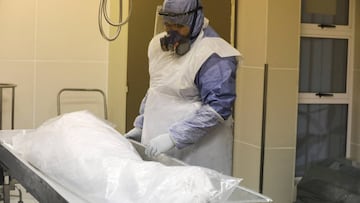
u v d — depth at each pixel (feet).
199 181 4.71
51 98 14.28
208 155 8.23
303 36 12.88
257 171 12.49
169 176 4.79
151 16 15.67
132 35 15.61
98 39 14.58
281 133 12.49
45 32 14.05
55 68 14.25
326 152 13.47
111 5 14.25
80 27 14.38
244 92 12.91
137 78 15.74
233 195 4.91
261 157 12.32
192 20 7.83
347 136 13.58
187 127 7.52
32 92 14.08
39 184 5.72
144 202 4.63
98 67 14.69
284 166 12.59
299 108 13.11
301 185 12.22
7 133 8.01
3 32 13.62
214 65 7.65
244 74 12.87
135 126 9.06
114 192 4.84
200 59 7.70
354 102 13.50
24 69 13.94
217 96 7.57
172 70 8.16
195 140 7.68
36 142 6.47
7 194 8.04
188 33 7.91
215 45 7.82
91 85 14.67
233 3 13.03
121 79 13.92
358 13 13.32
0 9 13.53
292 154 12.64
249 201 4.74
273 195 12.56
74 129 6.32
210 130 8.07
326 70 13.26
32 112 14.12
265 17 12.09
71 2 14.23
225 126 8.34
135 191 4.76
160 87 8.34
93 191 5.02
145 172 4.92
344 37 13.29
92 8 14.43
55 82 14.28
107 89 14.80
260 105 12.31
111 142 6.00
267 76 12.12
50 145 6.14
